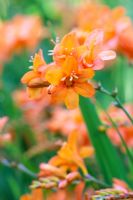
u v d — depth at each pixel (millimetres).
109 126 627
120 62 931
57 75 446
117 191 487
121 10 709
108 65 965
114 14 708
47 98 852
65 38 459
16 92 910
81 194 639
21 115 884
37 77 457
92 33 464
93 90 454
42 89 464
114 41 682
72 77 452
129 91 929
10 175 815
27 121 855
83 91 454
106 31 681
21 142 860
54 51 459
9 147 791
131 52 732
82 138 715
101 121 657
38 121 874
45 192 637
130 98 922
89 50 459
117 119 692
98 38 460
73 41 460
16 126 848
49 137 854
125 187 556
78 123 721
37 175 597
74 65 451
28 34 952
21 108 883
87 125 631
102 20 703
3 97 903
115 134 688
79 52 457
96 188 573
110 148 637
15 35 953
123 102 895
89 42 462
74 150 550
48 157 822
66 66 448
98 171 731
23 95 877
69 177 528
